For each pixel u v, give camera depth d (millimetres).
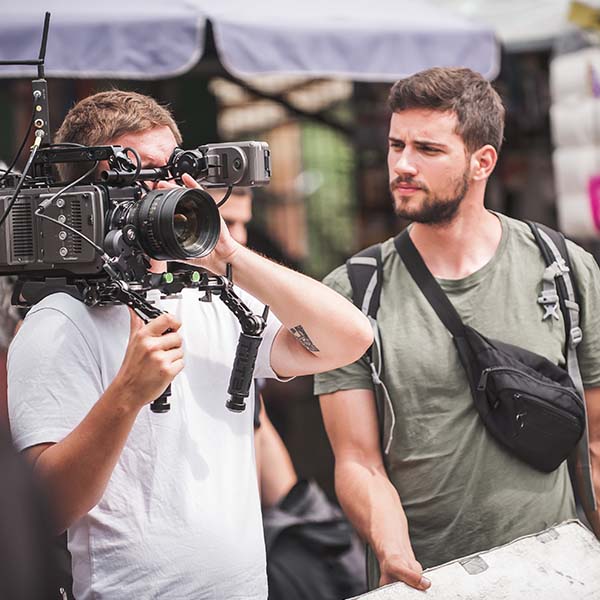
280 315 5590
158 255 5016
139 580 5184
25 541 3252
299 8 10750
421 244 6793
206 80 14336
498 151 6836
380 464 6738
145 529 5203
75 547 5246
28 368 5121
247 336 5414
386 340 6648
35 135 5289
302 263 17797
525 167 14828
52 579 3377
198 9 9945
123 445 4938
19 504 3291
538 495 6586
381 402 6672
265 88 16953
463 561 6082
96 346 5270
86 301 5188
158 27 9648
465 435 6559
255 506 5574
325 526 7652
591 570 6148
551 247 6801
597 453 6961
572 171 12766
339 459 6762
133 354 4840
